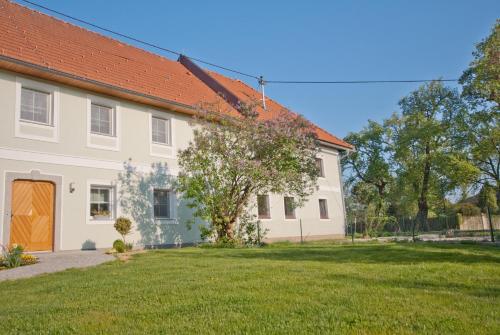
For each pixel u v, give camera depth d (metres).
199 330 4.25
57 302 5.83
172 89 17.62
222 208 14.95
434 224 25.33
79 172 13.57
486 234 21.08
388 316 4.52
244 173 14.17
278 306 5.04
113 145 14.66
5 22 14.32
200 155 14.55
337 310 4.79
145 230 15.23
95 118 14.45
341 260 9.47
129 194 14.91
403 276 6.98
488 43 14.70
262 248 13.70
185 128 17.27
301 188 15.66
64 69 13.57
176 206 16.45
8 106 12.15
